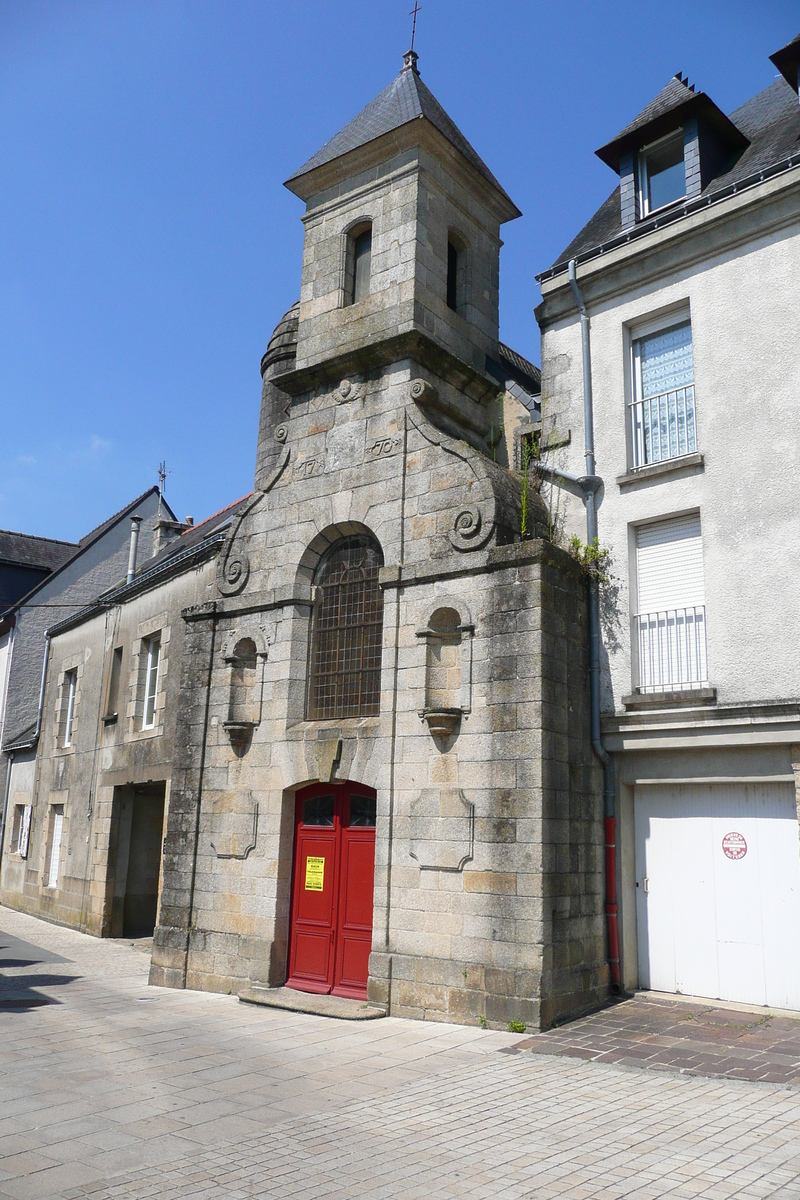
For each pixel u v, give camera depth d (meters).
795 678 9.59
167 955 12.64
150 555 29.77
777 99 12.77
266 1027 9.91
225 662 13.21
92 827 19.42
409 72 14.53
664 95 12.66
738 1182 5.38
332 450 12.82
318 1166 5.80
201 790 13.03
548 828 9.65
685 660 10.60
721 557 10.37
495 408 13.77
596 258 12.05
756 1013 9.58
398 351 12.31
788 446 10.05
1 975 13.24
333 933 11.45
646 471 11.10
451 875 10.16
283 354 17.05
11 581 30.52
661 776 10.61
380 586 11.62
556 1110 6.84
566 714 10.34
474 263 14.17
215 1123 6.64
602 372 11.94
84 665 21.97
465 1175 5.61
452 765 10.44
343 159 13.59
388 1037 9.28
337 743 11.54
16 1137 6.30
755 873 9.99
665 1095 7.12
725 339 10.80
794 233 10.46
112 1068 8.10
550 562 10.37
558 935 9.59
